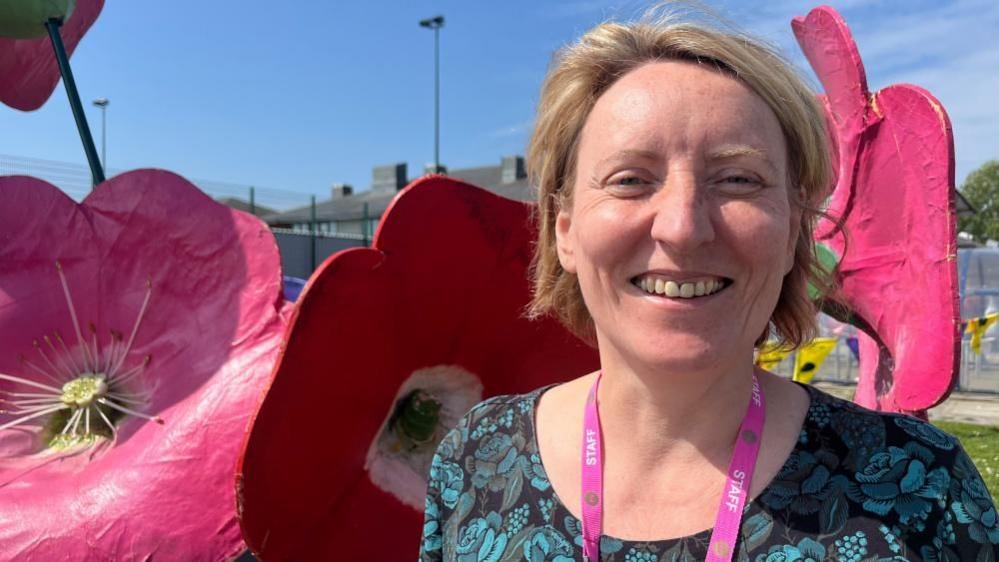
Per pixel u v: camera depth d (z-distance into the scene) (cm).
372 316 70
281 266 79
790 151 47
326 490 72
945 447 43
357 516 76
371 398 75
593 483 48
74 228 88
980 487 42
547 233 58
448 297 77
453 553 52
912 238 91
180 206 84
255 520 63
